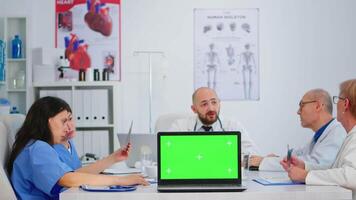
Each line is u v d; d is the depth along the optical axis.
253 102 4.92
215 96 3.46
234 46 4.93
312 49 4.93
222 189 1.88
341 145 2.36
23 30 4.75
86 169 2.49
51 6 4.92
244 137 3.50
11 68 4.74
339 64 4.93
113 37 4.93
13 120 2.69
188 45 4.92
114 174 2.60
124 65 4.93
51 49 4.80
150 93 4.88
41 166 2.23
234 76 4.92
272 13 4.93
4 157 2.44
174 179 1.99
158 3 4.91
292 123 4.93
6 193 2.23
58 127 2.43
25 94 4.73
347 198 1.88
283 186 2.01
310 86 4.92
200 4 4.92
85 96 4.56
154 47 4.92
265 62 4.93
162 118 3.78
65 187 2.17
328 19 4.93
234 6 4.92
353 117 2.16
